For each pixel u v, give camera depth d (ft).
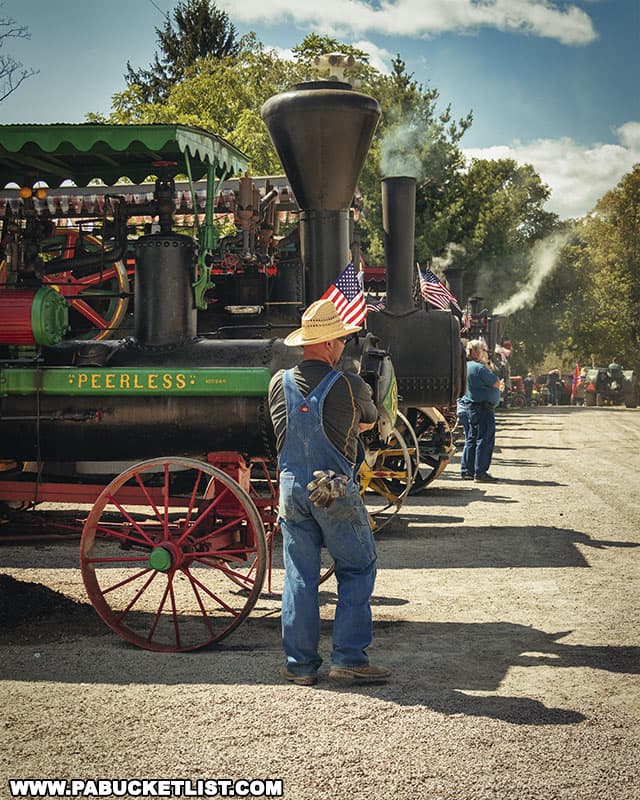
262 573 17.56
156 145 21.58
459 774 11.62
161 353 22.09
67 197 40.86
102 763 12.00
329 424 15.44
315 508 15.20
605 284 211.00
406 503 37.96
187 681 15.37
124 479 17.99
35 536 21.43
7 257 23.31
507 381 136.67
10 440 21.63
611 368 168.04
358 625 15.35
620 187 230.27
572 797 11.05
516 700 14.35
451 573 24.53
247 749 12.41
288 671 15.35
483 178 136.15
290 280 34.91
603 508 36.63
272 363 21.45
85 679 15.48
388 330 31.37
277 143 25.03
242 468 20.52
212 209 23.82
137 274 22.75
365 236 117.39
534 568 25.18
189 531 17.76
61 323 21.39
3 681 15.37
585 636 18.30
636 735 12.94
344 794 11.09
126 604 21.04
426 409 39.47
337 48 110.32
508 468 52.54
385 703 14.19
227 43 193.06
